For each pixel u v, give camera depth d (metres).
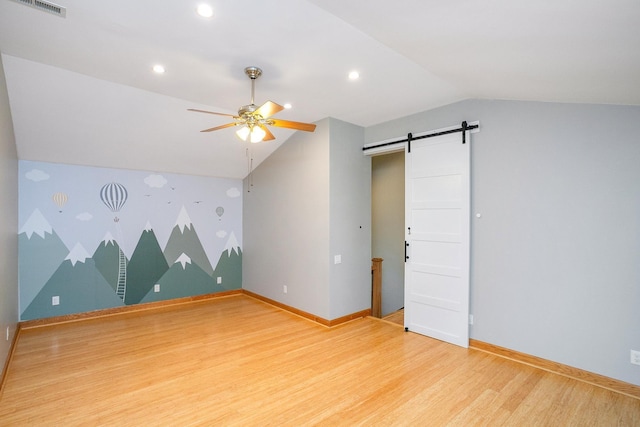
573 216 2.74
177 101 3.56
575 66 1.94
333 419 2.18
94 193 4.41
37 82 2.93
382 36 2.15
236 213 5.82
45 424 2.10
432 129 3.73
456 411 2.28
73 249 4.26
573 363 2.74
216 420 2.16
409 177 3.92
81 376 2.74
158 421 2.14
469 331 3.39
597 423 2.15
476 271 3.34
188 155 4.70
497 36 1.77
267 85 3.11
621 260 2.52
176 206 5.14
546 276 2.89
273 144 4.82
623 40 1.51
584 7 1.29
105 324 4.12
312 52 2.46
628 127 2.49
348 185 4.30
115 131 3.82
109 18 2.04
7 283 2.99
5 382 2.63
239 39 2.28
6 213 2.94
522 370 2.87
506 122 3.14
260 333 3.82
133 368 2.90
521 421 2.17
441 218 3.58
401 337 3.69
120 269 4.62
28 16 2.03
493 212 3.22
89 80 3.02
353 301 4.35
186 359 3.10
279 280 4.91
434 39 2.02
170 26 2.13
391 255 5.68
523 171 3.03
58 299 4.15
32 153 3.83
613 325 2.55
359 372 2.84
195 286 5.33
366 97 3.40
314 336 3.72
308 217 4.37
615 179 2.55
